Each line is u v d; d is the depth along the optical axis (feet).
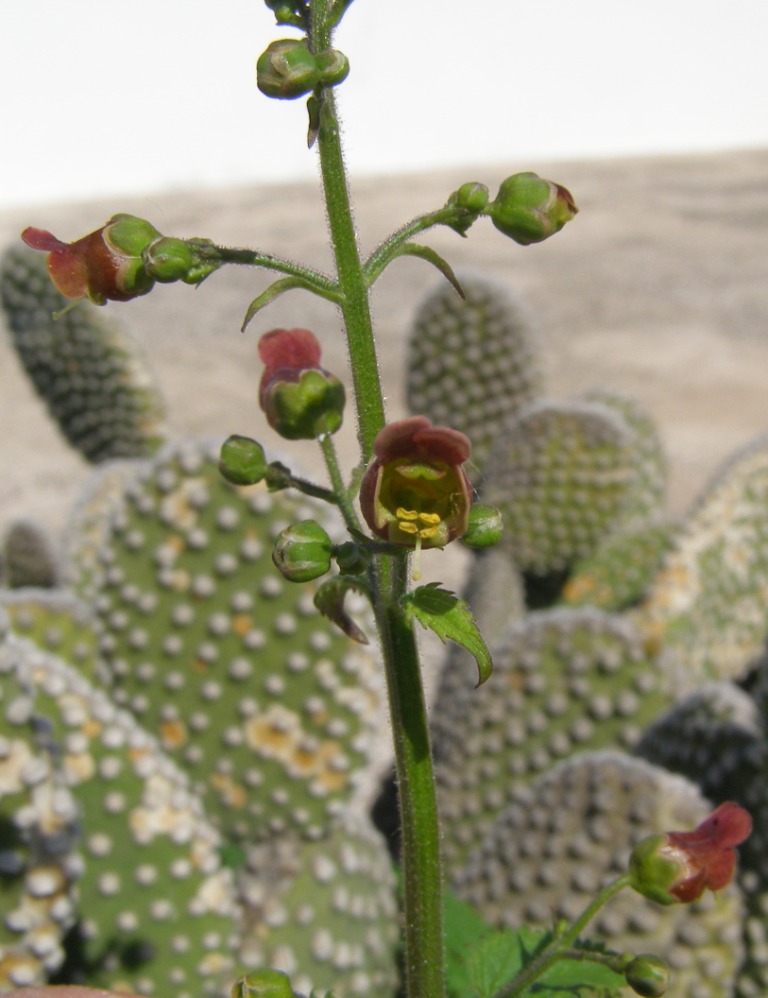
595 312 5.15
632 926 0.93
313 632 1.07
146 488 1.11
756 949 0.95
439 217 0.63
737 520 1.70
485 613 1.61
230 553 1.08
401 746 0.63
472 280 1.83
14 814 0.76
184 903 0.92
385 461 0.56
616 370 4.53
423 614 0.59
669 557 1.67
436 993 0.64
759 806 0.99
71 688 0.92
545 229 0.63
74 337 1.93
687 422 4.03
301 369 0.67
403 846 0.64
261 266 0.62
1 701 0.76
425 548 0.56
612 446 1.64
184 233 6.81
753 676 1.76
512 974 0.77
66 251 0.63
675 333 4.87
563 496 1.64
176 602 1.09
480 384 1.81
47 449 4.06
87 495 1.66
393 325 4.99
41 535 1.81
